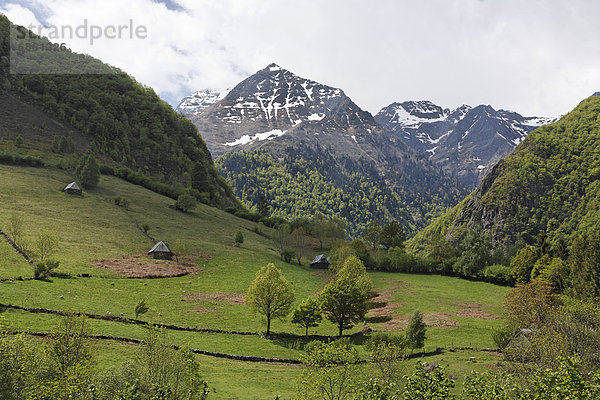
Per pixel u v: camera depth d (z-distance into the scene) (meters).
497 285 111.69
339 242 147.88
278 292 65.19
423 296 93.00
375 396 26.28
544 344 37.47
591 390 20.97
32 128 186.25
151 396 27.31
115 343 47.56
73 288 67.88
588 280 78.12
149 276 85.12
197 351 51.72
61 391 27.14
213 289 84.56
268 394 39.47
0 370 27.59
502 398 23.34
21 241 80.56
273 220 185.00
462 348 56.62
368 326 71.06
